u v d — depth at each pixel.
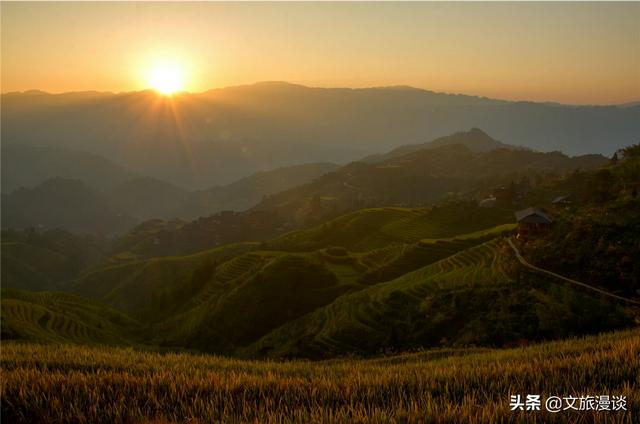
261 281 84.31
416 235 123.19
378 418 6.96
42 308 81.75
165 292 119.81
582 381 9.43
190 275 125.69
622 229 46.72
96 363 13.56
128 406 8.41
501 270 49.59
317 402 8.83
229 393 9.18
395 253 98.38
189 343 79.75
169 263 177.38
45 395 8.82
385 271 82.19
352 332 48.03
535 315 35.75
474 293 44.38
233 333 78.00
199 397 9.03
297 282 83.62
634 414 6.79
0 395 8.51
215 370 13.79
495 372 10.74
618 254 41.81
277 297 81.25
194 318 89.25
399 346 41.44
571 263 44.19
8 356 14.71
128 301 160.38
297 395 9.32
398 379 10.55
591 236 47.03
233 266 117.56
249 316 79.50
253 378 10.68
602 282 39.47
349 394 9.15
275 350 56.50
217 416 7.76
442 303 45.03
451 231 124.31
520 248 54.69
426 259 84.44
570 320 33.16
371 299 56.66
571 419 6.78
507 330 34.72
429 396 7.84
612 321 32.25
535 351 17.06
